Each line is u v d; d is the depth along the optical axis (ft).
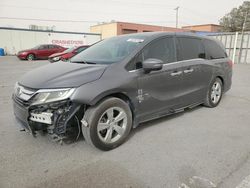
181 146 10.81
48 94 9.09
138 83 11.14
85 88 9.30
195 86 14.89
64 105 9.24
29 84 9.76
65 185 7.93
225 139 11.60
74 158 9.70
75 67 10.71
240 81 30.22
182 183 8.04
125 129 10.88
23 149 10.39
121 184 7.98
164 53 12.80
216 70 16.52
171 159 9.64
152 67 10.75
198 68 14.80
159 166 9.11
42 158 9.66
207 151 10.32
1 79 29.17
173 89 13.17
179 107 13.98
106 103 10.00
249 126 13.41
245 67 49.55
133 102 11.11
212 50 16.69
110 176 8.45
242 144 11.03
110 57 11.73
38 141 11.16
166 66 12.62
